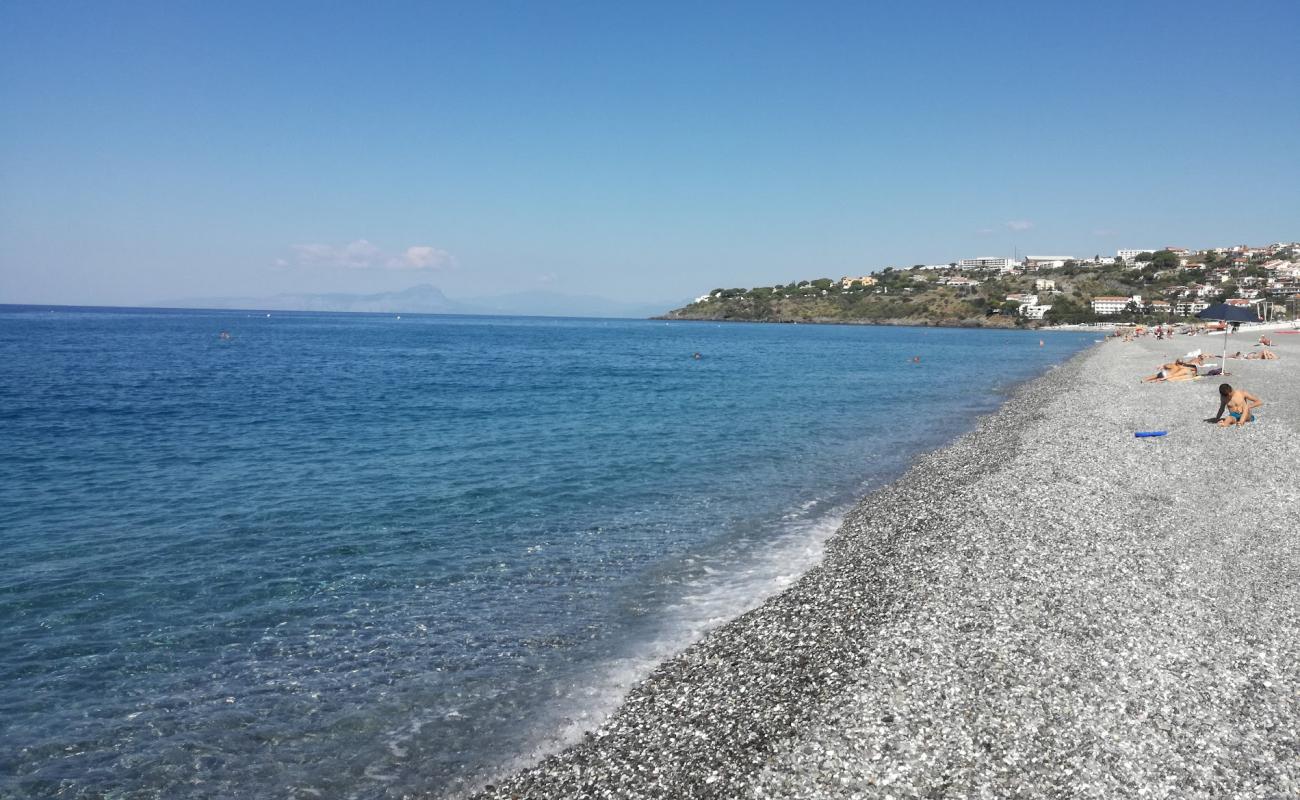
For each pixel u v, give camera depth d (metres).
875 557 13.41
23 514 16.84
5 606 11.62
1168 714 7.38
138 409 34.94
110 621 11.17
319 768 7.80
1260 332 109.50
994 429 28.77
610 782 7.27
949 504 16.48
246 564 13.69
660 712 8.59
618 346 114.44
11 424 29.88
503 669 9.87
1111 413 29.34
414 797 7.34
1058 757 6.75
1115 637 9.17
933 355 94.06
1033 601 10.45
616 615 11.59
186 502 18.06
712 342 134.00
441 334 158.38
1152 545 12.79
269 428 29.94
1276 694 7.71
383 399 40.56
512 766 7.78
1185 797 6.14
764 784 6.76
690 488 20.06
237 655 10.19
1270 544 12.59
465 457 24.03
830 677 8.68
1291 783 6.27
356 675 9.69
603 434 29.03
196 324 183.12
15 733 8.30
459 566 13.73
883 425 32.47
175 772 7.71
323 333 148.50
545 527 16.27
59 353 71.75
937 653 8.95
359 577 13.12
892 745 7.11
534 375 58.22
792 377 59.25
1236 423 24.31
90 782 7.53
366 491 19.33
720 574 13.39
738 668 9.43
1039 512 15.13
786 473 22.08
